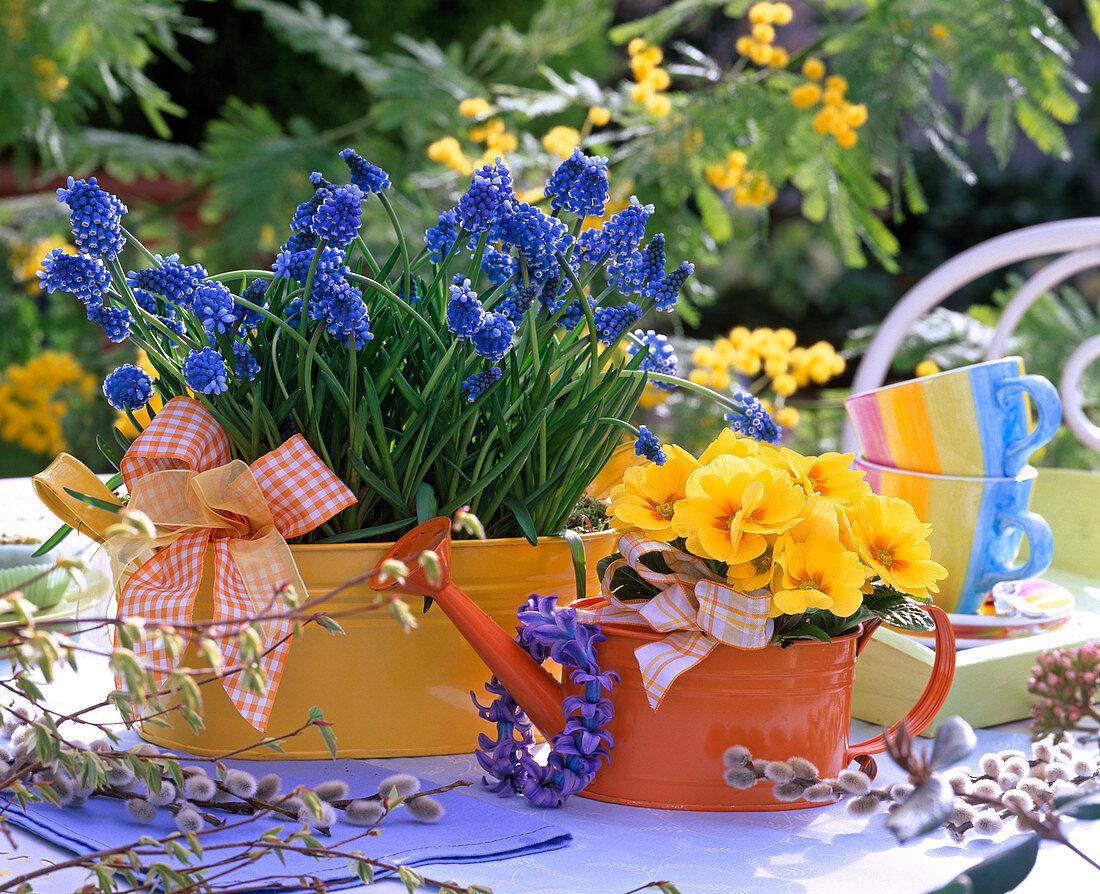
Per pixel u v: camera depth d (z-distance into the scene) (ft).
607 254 8.49
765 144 20.07
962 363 20.48
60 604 9.01
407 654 8.38
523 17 43.27
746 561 8.12
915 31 19.71
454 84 27.04
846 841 8.07
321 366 8.29
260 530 8.32
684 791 8.19
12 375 28.89
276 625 8.21
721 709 8.17
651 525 8.18
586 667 8.17
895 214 20.93
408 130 28.22
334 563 8.30
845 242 21.42
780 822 8.15
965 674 8.63
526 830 8.04
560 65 35.37
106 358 30.04
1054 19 19.54
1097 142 50.44
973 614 9.05
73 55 25.46
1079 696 8.09
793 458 8.35
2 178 37.73
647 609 8.18
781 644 8.15
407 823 8.07
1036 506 10.30
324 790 8.05
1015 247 12.62
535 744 8.51
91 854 7.71
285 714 8.37
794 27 38.29
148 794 8.02
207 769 8.33
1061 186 50.44
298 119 29.01
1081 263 12.69
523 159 21.66
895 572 8.22
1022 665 8.72
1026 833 8.08
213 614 8.33
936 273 12.87
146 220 30.96
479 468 8.38
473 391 8.30
